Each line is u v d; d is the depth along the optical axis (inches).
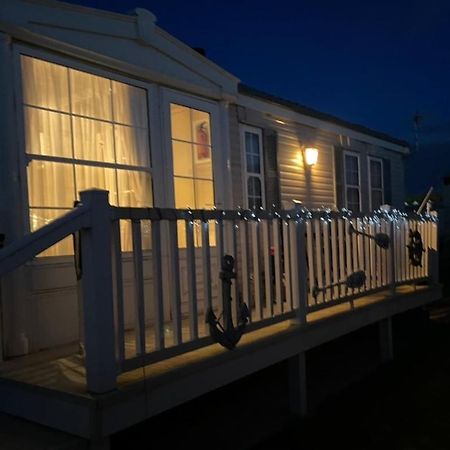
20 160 161.3
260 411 183.5
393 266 242.2
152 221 124.6
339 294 200.5
